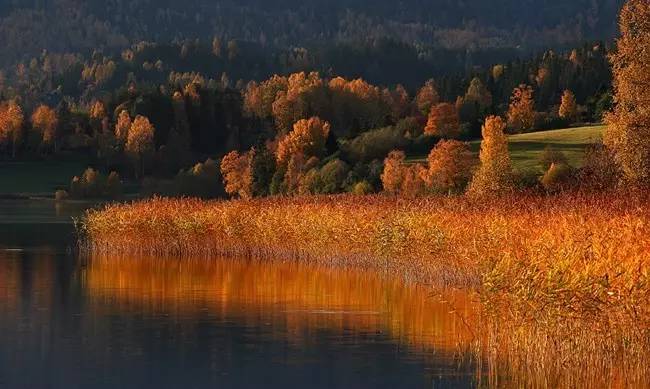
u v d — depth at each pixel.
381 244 115.62
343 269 124.00
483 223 100.12
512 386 61.78
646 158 133.50
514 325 65.25
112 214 150.50
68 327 81.94
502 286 66.00
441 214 109.38
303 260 133.00
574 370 62.62
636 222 75.69
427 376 64.94
